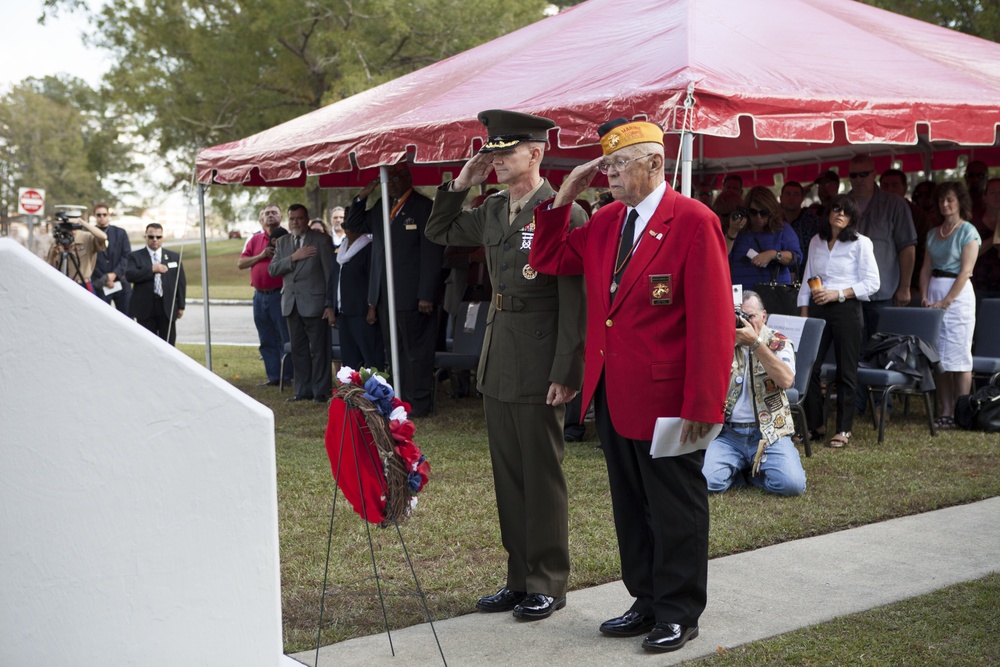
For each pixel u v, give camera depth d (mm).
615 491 3475
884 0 16203
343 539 4699
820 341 6797
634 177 3213
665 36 6645
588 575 4117
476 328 8625
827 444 6859
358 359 9250
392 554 4469
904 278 8070
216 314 23609
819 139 5781
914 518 4934
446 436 7387
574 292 3555
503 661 3229
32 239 17484
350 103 9359
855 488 5535
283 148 8320
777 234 7887
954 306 7449
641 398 3248
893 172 8844
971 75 7105
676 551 3299
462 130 6672
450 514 5117
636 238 3293
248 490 2199
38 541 2119
